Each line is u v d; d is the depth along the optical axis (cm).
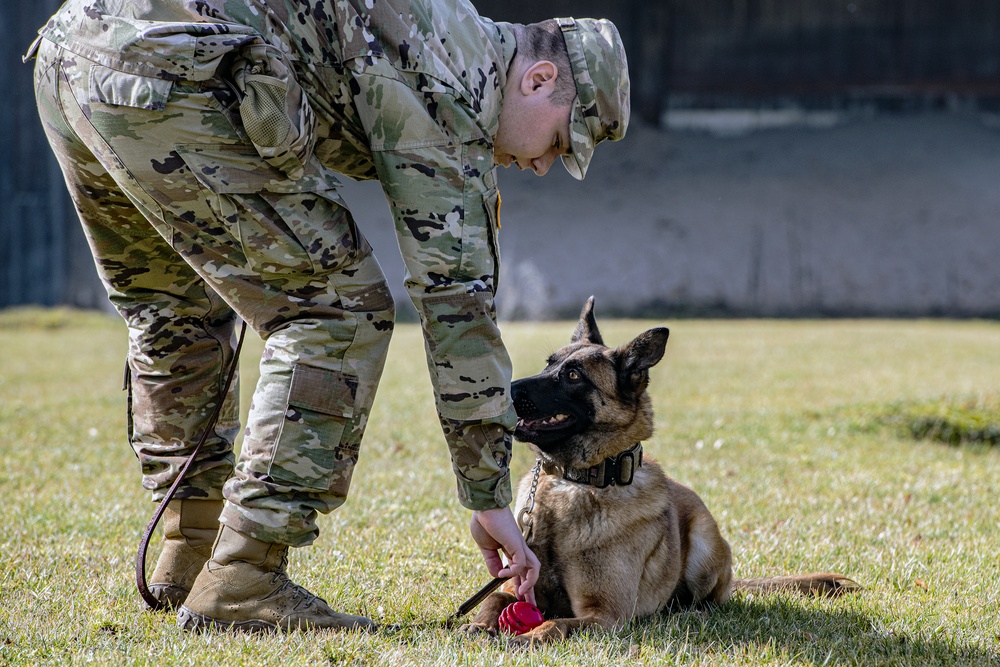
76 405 1127
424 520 609
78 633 368
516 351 1736
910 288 3238
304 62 339
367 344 358
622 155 3884
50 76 348
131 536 546
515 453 829
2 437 888
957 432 1032
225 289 354
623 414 462
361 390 359
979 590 498
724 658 377
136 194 342
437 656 352
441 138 347
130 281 396
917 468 862
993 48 3894
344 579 473
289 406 351
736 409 1180
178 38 321
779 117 4062
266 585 370
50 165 3209
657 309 3141
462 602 451
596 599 445
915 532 623
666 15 4019
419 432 974
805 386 1395
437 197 347
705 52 4047
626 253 3372
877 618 445
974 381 1438
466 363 358
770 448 934
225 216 338
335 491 362
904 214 3509
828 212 3531
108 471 752
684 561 498
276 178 339
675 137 3997
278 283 352
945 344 2055
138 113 327
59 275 3209
